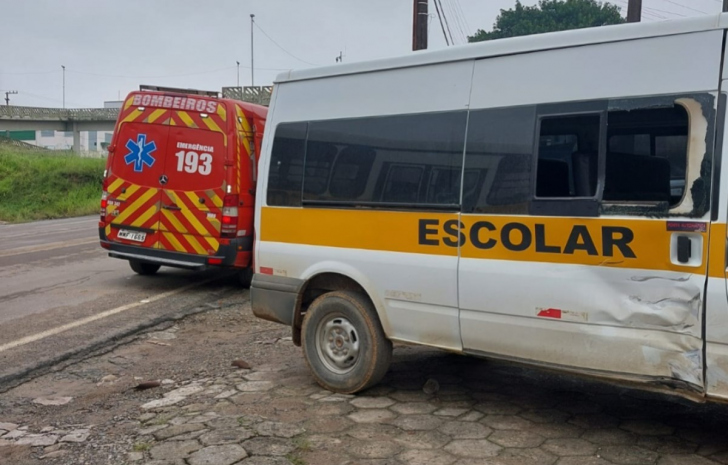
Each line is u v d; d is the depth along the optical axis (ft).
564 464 13.05
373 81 16.94
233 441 14.17
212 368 19.88
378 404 16.48
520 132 14.37
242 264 30.66
